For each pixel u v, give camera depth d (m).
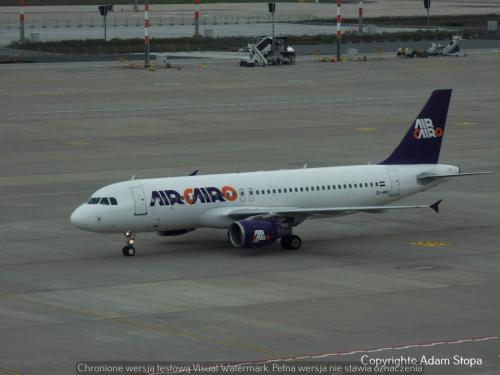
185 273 199.50
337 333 157.88
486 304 175.12
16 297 181.50
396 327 161.12
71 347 151.38
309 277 195.75
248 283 191.00
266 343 152.75
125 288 187.62
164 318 167.00
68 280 194.12
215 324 163.25
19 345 152.38
